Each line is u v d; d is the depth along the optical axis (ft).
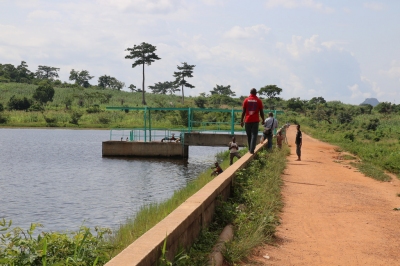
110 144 139.03
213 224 26.81
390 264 23.38
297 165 64.85
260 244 25.21
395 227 31.01
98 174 103.71
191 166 119.14
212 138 131.95
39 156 141.59
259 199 34.50
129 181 92.99
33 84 548.31
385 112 373.40
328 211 35.22
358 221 32.37
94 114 329.52
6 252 16.66
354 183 50.03
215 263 20.54
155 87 647.15
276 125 69.56
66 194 77.77
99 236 22.61
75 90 479.41
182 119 247.29
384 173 59.88
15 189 83.46
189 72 476.13
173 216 21.11
